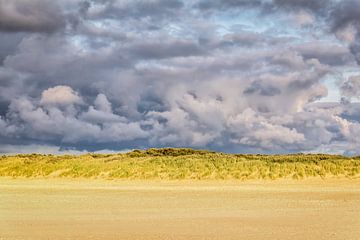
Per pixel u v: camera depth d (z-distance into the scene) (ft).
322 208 69.51
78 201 79.30
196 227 50.90
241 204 74.95
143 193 95.96
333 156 195.00
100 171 169.58
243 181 144.56
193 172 162.71
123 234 46.34
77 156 220.84
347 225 52.13
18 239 43.68
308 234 46.09
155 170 167.02
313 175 152.76
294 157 194.70
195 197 86.94
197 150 248.73
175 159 191.21
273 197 87.20
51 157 212.64
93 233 47.03
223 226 51.67
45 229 49.60
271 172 156.25
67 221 55.83
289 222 54.75
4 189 107.96
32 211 66.08
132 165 176.55
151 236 45.24
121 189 108.78
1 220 56.90
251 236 45.09
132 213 63.72
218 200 81.15
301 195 91.50
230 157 200.03
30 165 184.65
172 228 50.26
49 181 148.36
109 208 69.67
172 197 86.94
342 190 107.24
